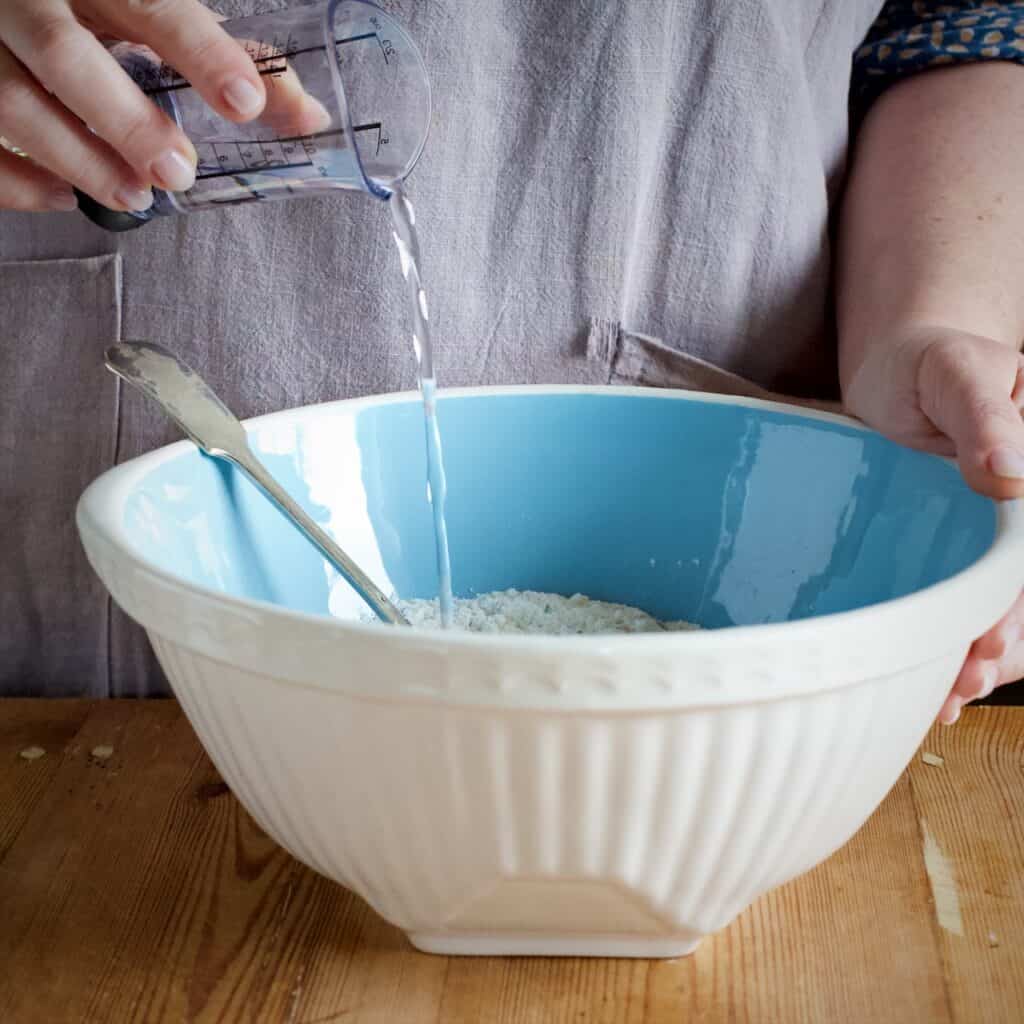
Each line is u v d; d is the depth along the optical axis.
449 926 0.60
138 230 0.91
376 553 0.85
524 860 0.53
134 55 0.64
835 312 1.01
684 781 0.50
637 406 0.85
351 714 0.49
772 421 0.81
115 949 0.64
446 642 0.45
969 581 0.50
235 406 0.95
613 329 0.95
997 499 0.62
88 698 0.98
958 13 1.01
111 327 0.93
